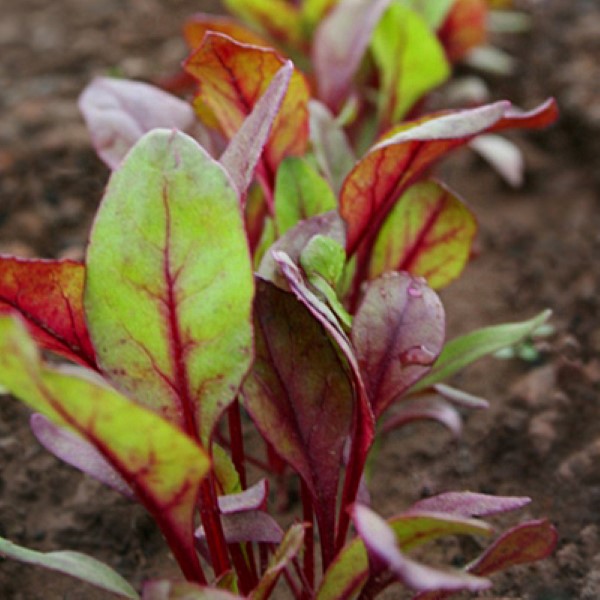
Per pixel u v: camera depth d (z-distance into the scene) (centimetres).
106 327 47
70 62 93
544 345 67
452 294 72
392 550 42
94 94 58
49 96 87
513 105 88
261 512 49
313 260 48
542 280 73
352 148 72
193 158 46
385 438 63
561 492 60
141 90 58
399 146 51
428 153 52
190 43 65
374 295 50
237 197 45
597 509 59
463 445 63
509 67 91
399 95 67
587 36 92
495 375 66
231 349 46
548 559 57
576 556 57
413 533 45
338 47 63
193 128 58
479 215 79
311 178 53
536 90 87
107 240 46
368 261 56
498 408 64
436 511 48
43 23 101
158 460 44
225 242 45
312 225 50
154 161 46
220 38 51
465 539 58
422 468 62
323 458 50
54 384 42
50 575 58
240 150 47
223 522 49
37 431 50
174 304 46
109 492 60
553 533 48
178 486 45
